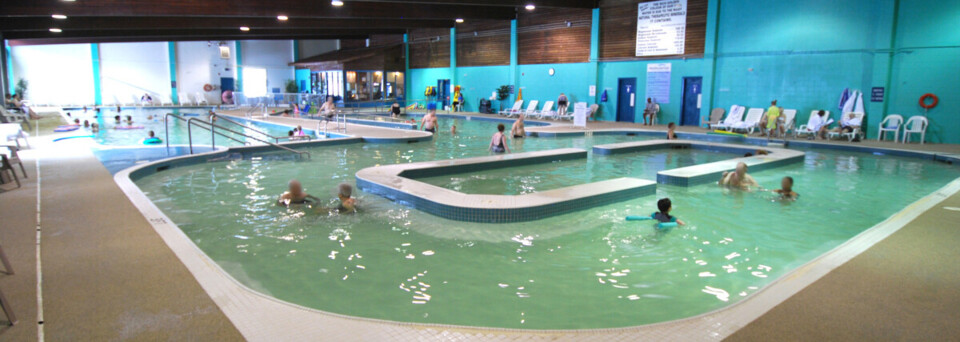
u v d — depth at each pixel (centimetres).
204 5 1582
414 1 1673
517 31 2384
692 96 1834
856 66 1446
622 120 2052
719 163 972
